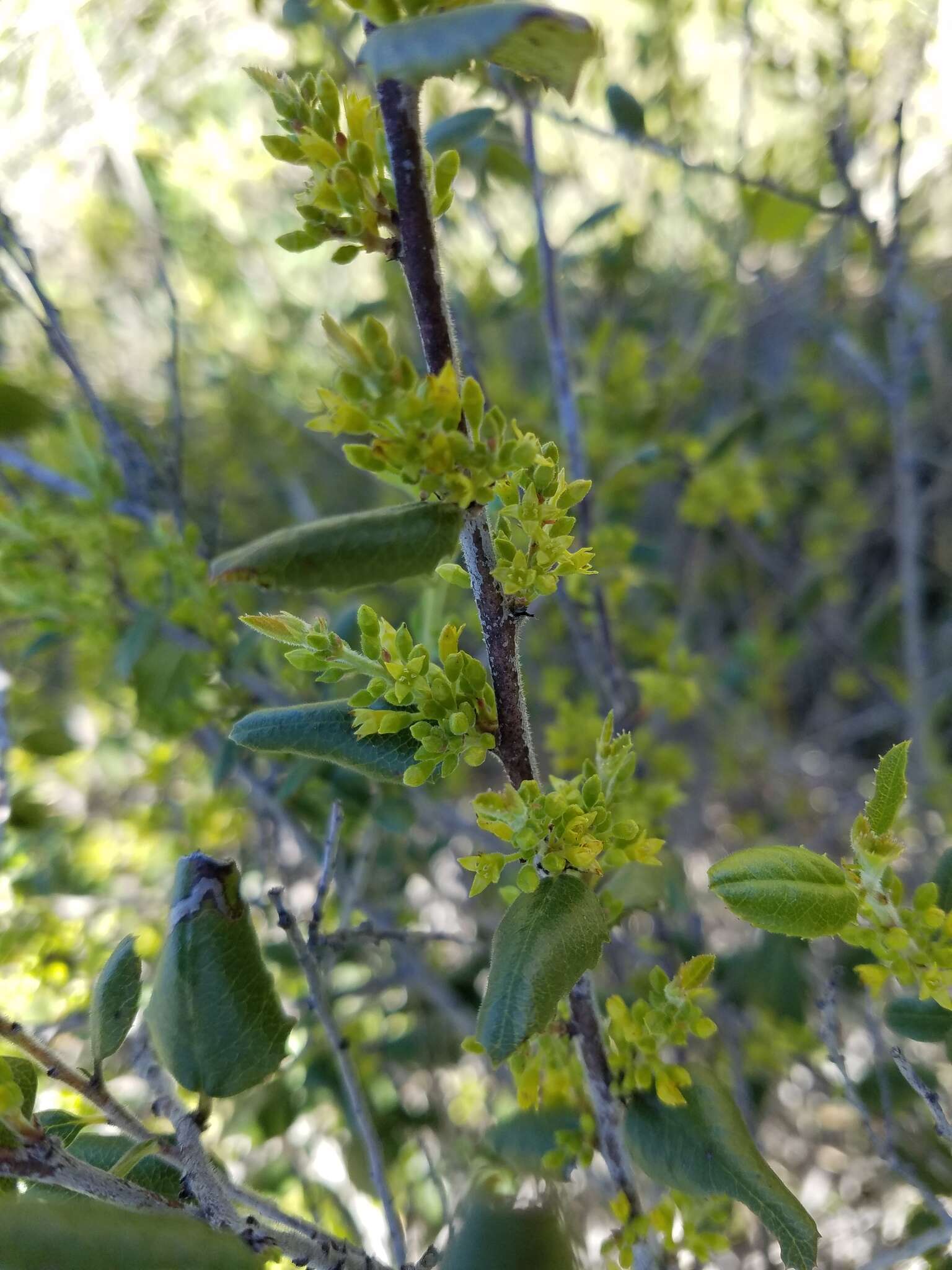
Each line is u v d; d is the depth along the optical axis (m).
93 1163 0.13
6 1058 0.10
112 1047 0.11
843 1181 0.28
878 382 0.32
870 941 0.11
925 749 0.33
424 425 0.08
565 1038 0.13
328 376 0.43
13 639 0.30
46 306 0.23
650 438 0.32
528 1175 0.13
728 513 0.35
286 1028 0.11
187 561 0.23
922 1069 0.21
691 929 0.28
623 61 0.43
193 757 0.33
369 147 0.09
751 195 0.29
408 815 0.22
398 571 0.09
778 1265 0.23
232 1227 0.10
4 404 0.21
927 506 0.45
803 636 0.46
